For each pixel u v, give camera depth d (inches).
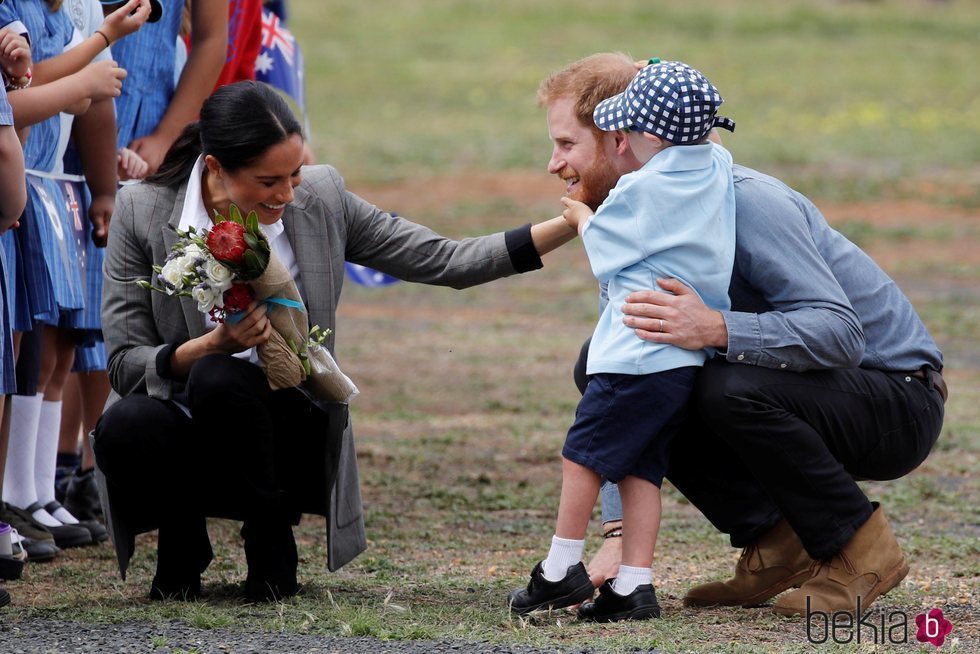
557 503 904.3
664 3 5654.5
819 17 5374.0
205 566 623.8
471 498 908.0
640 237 563.8
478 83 4192.9
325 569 705.6
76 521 771.4
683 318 559.5
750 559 619.5
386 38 4970.5
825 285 576.4
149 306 603.2
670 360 561.6
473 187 2755.9
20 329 693.3
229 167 572.4
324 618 571.5
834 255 607.8
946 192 2706.7
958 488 952.3
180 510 608.1
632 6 5580.7
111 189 753.0
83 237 759.1
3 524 655.8
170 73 832.9
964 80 4227.4
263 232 579.5
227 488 610.2
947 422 1169.4
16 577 660.1
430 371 1417.3
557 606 579.2
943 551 757.9
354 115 3686.0
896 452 601.6
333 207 613.9
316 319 604.4
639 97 567.8
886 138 3304.6
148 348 597.0
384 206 2551.7
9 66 635.5
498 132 3437.5
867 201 2623.0
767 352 562.9
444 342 1590.8
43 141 708.7
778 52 4699.8
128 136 808.3
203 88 829.8
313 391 597.3
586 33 5083.7
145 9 714.8
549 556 581.6
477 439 1114.1
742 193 586.6
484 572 712.4
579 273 2121.1
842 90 4045.3
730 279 582.2
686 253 565.6
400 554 755.4
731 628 571.2
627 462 565.6
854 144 3206.2
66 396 852.0
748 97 3922.2
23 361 716.0
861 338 575.2
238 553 745.6
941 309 1753.2
